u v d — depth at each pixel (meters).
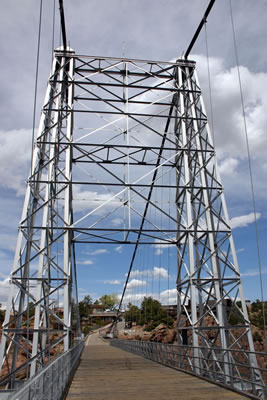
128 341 34.19
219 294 18.56
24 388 4.93
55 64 23.34
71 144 20.58
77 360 19.81
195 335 17.94
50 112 21.08
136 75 24.41
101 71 23.66
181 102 23.19
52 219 19.03
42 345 16.58
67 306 17.41
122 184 20.59
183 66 24.20
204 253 19.70
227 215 19.97
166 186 20.55
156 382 12.54
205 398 9.60
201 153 21.44
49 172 19.02
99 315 133.88
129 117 22.34
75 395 10.13
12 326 26.69
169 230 20.58
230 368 11.84
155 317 66.06
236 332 36.31
